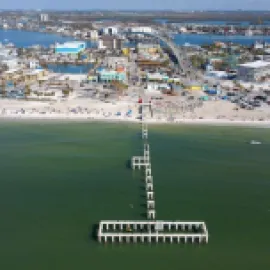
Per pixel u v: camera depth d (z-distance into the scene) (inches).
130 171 7244.1
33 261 4847.4
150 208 5964.6
